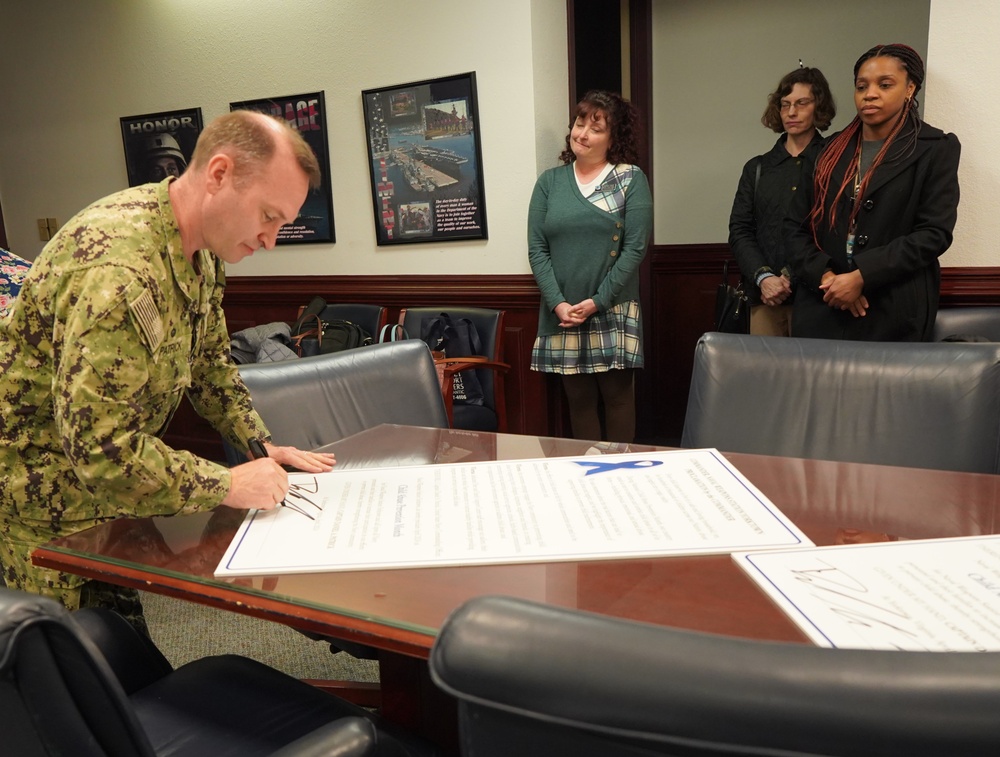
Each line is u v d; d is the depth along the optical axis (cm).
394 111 364
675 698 36
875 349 142
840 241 252
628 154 312
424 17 349
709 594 76
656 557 86
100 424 103
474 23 338
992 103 263
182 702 104
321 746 72
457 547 90
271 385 158
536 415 363
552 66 347
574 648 38
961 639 65
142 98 428
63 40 441
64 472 132
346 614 76
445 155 356
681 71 402
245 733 97
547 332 325
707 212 410
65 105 450
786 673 35
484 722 41
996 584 75
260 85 396
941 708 33
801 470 114
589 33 407
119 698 54
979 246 273
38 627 48
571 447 132
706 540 89
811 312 262
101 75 435
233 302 434
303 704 103
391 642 73
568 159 326
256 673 110
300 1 376
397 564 86
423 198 367
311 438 160
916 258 238
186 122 418
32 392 126
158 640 232
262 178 113
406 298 381
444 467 122
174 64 415
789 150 307
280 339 352
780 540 88
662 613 73
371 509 105
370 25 363
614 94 308
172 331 120
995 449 129
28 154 469
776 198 304
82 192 458
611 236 307
